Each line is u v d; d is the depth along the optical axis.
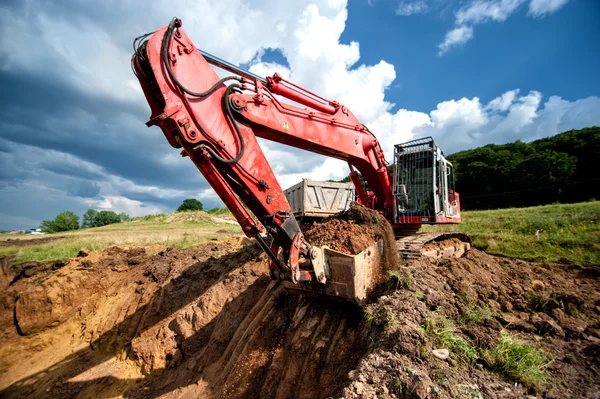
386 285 5.25
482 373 3.55
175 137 4.18
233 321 7.88
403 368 3.22
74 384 8.41
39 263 13.27
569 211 16.98
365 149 6.87
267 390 5.07
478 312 4.80
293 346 5.26
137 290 11.07
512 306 5.52
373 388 3.09
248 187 4.43
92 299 11.77
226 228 31.48
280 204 4.72
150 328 9.23
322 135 5.67
